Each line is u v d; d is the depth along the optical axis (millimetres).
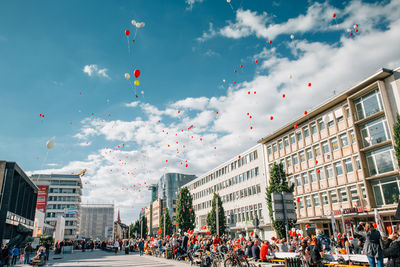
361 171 29375
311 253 10969
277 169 29609
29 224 44719
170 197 128000
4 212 30875
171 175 133375
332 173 33125
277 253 15172
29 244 25672
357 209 28500
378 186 27672
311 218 35000
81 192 122938
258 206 47438
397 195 25953
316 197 35188
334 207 32375
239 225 52781
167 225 70250
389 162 26797
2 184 31344
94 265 19234
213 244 20141
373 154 28391
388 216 26516
